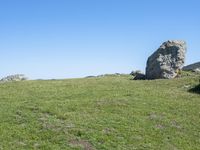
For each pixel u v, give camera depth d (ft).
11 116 112.78
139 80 188.96
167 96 148.77
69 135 102.06
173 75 192.95
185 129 115.55
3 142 95.35
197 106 137.80
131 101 135.95
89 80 189.47
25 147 94.22
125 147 98.94
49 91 151.84
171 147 102.37
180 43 199.41
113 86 165.37
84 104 128.98
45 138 99.71
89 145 98.17
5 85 168.86
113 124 111.55
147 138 105.40
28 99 135.85
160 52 197.67
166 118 121.90
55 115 115.96
